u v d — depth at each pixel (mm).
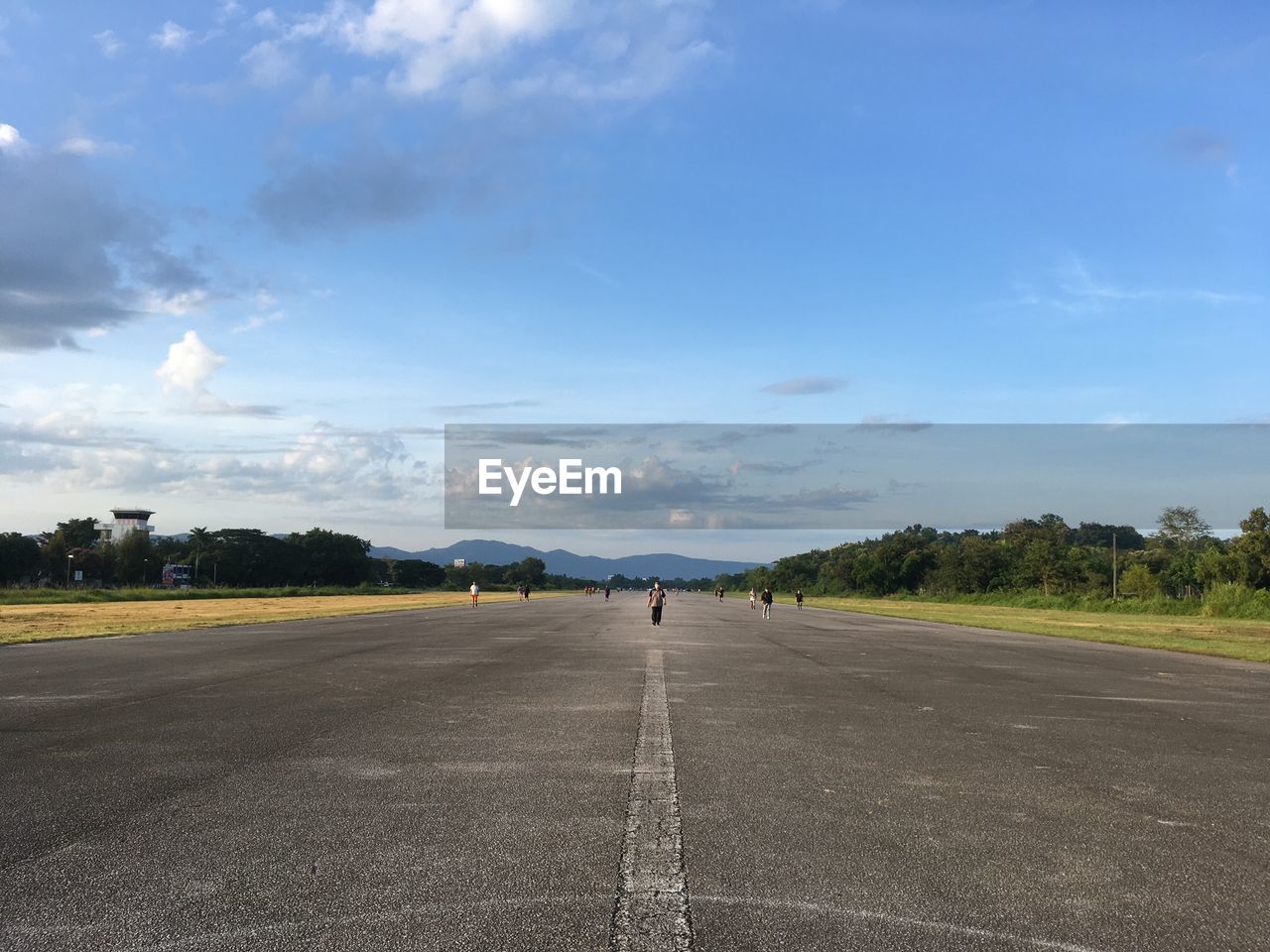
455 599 93000
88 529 163250
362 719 11016
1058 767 8438
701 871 5133
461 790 7145
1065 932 4262
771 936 4168
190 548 150125
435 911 4457
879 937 4168
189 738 9602
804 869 5188
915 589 136125
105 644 24609
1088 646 28953
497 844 5633
